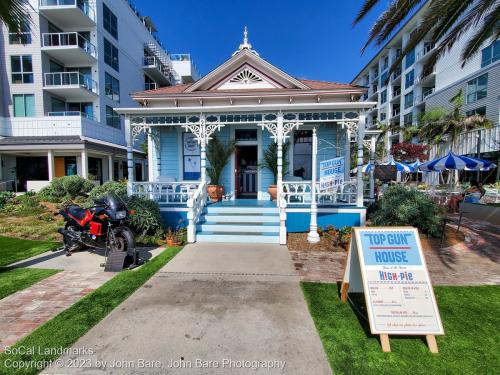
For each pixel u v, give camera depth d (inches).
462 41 844.6
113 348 101.9
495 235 292.0
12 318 123.7
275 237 261.9
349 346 104.9
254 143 389.7
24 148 624.7
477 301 142.3
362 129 295.6
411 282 114.4
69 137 662.5
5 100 672.4
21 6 197.2
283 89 369.1
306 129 380.5
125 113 314.5
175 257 215.3
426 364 95.6
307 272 184.7
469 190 578.9
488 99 738.2
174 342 105.6
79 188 510.0
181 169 395.9
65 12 668.1
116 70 837.2
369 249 119.9
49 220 354.0
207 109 301.4
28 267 194.1
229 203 336.5
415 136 1015.0
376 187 505.7
